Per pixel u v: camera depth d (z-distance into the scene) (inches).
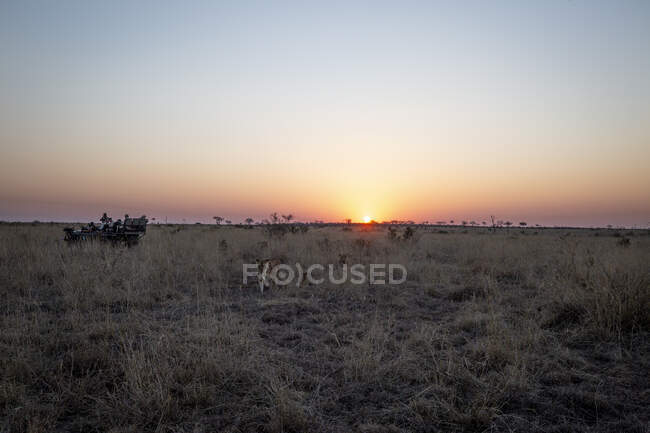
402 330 232.5
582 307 240.8
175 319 248.5
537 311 260.8
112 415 132.1
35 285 337.1
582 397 145.6
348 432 126.3
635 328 218.1
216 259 454.6
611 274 264.2
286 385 147.6
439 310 278.1
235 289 346.9
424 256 541.6
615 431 126.3
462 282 362.0
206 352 176.7
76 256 433.4
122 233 587.5
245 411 137.3
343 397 148.9
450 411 133.1
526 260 479.2
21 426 124.5
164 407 133.0
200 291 325.1
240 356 181.0
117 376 161.8
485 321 236.1
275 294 322.3
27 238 630.5
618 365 175.2
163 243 585.0
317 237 785.6
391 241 732.0
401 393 150.9
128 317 244.2
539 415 136.7
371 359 174.4
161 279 357.1
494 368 172.1
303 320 252.7
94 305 274.1
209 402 141.0
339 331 224.2
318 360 183.0
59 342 198.4
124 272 356.5
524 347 195.2
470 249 608.4
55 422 129.1
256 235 808.9
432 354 182.2
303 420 127.8
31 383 155.0
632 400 145.6
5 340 197.5
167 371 155.7
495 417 132.8
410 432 125.3
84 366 170.2
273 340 212.5
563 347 199.8
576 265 353.1
